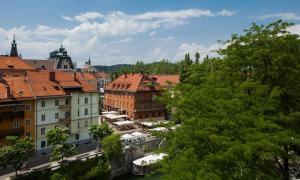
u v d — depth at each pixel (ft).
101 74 614.75
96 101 220.64
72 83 210.38
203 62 76.33
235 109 49.75
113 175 171.22
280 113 53.11
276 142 45.68
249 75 64.39
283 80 59.11
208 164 46.60
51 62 427.74
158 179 163.32
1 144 162.09
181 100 57.06
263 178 46.24
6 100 165.78
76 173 149.59
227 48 66.90
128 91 296.92
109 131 190.70
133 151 183.93
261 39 61.77
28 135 179.32
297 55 60.64
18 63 277.64
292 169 64.80
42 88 189.98
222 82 61.62
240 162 45.42
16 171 136.87
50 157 172.14
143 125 271.08
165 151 60.95
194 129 50.29
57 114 195.62
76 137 209.15
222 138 45.70
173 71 485.15
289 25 60.90
